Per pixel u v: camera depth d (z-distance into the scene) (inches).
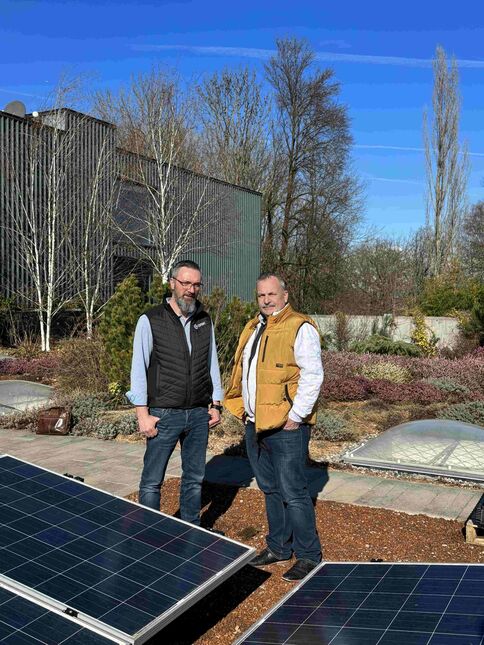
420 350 796.0
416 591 115.0
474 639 92.7
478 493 237.8
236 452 291.0
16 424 355.9
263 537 188.2
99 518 136.4
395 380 559.8
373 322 895.1
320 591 123.3
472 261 1450.5
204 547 132.3
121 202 919.7
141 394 168.6
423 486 246.4
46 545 121.0
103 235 829.8
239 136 1408.7
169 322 169.0
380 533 191.2
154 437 170.9
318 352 158.2
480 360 639.8
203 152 1359.5
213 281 1119.0
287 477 160.7
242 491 232.4
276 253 1423.5
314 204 1397.6
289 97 1385.3
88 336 518.9
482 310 812.0
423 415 402.3
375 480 254.4
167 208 970.1
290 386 159.2
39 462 277.3
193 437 175.9
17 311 745.6
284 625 110.5
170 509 210.8
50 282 735.7
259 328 168.6
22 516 130.7
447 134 1520.7
